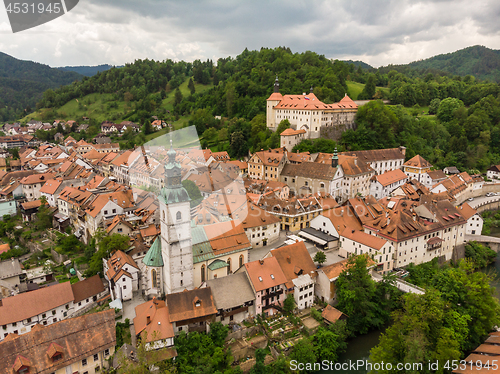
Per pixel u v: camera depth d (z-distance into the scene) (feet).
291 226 407.85
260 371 219.41
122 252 306.35
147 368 207.92
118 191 380.37
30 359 194.90
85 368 209.26
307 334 263.70
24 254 396.57
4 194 502.79
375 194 544.62
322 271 299.17
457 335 244.01
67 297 273.75
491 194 606.14
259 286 269.03
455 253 396.57
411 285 311.27
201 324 245.65
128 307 277.64
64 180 481.87
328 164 502.79
